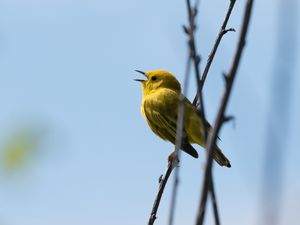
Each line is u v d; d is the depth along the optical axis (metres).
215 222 6.91
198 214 6.89
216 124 6.91
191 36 7.76
